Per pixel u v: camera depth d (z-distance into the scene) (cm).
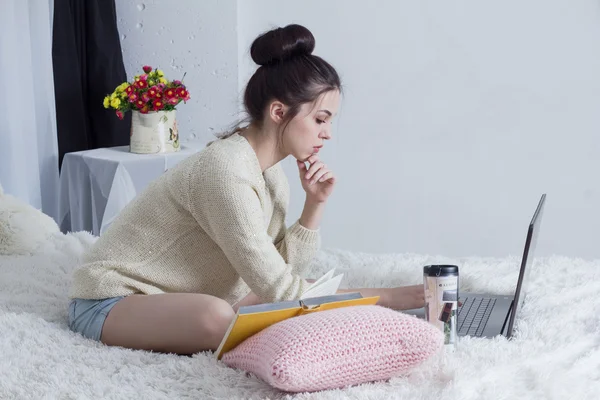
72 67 343
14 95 308
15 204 219
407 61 372
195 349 153
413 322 131
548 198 367
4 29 303
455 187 376
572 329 153
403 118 377
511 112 365
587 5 350
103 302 162
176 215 162
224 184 154
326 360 123
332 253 218
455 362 128
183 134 384
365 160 384
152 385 128
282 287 155
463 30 364
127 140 361
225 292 172
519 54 360
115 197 293
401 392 120
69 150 346
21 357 139
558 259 206
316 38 381
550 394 122
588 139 358
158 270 165
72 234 232
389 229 386
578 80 356
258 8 384
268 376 122
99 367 137
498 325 158
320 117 164
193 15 373
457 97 369
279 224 184
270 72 163
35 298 180
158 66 379
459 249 379
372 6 372
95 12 351
